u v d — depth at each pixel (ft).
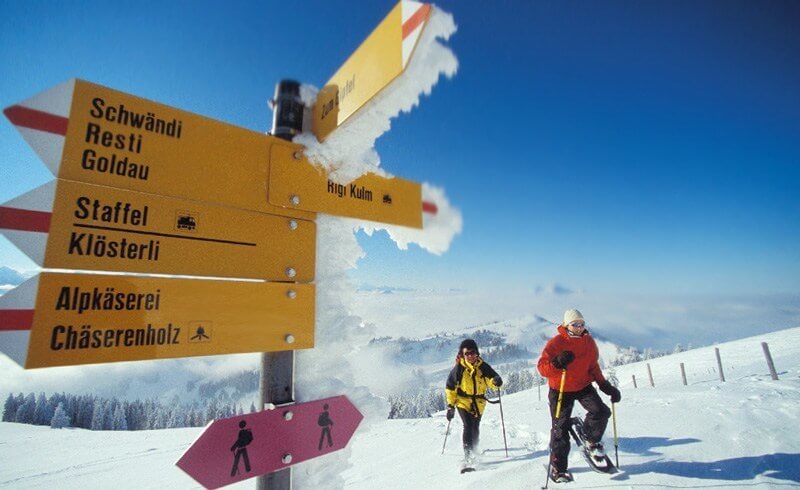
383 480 12.33
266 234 4.93
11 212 3.36
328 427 5.06
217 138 4.70
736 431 12.59
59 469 33.96
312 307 5.22
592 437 10.48
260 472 4.39
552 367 10.44
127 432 67.31
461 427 20.98
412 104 4.07
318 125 5.48
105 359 3.63
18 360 3.22
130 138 4.10
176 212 4.26
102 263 3.74
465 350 13.15
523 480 10.40
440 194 6.34
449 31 3.49
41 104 3.65
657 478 9.57
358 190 5.95
